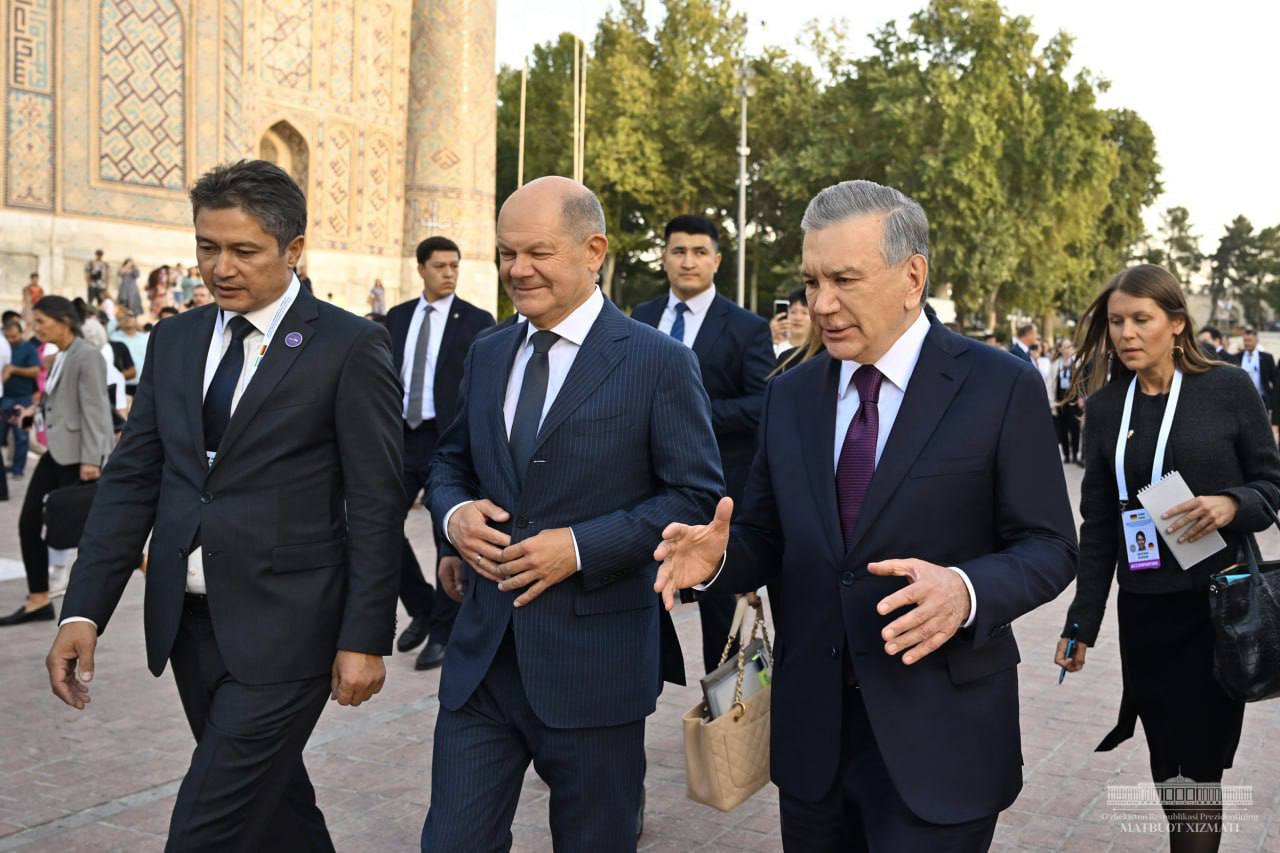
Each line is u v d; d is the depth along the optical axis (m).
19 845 4.00
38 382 13.52
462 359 6.62
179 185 20.14
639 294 57.38
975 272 40.34
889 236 2.31
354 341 2.92
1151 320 3.41
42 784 4.59
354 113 24.98
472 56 26.17
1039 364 20.55
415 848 4.04
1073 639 3.59
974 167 40.16
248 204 2.80
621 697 2.81
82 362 7.12
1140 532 3.40
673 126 48.00
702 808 4.45
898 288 2.34
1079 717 5.59
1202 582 3.30
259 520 2.83
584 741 2.79
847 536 2.45
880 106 41.09
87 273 18.66
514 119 51.38
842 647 2.42
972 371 2.43
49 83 18.22
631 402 2.86
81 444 7.10
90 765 4.82
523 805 4.46
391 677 6.13
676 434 2.87
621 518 2.76
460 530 2.82
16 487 13.16
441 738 2.86
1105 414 3.59
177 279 19.56
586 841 2.80
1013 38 41.66
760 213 50.59
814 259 2.35
